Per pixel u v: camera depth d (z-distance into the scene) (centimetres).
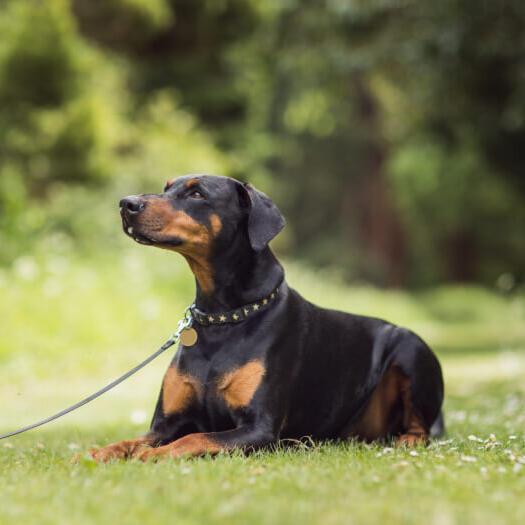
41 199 1802
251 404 489
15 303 1230
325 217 4250
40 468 439
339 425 555
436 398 585
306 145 3978
